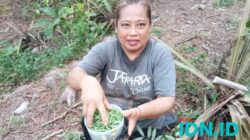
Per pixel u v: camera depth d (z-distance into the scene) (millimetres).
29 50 2303
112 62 1157
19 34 2506
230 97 1388
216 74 1603
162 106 1086
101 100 974
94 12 2367
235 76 1500
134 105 1195
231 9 2320
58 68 1994
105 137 1014
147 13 1080
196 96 1583
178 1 2514
